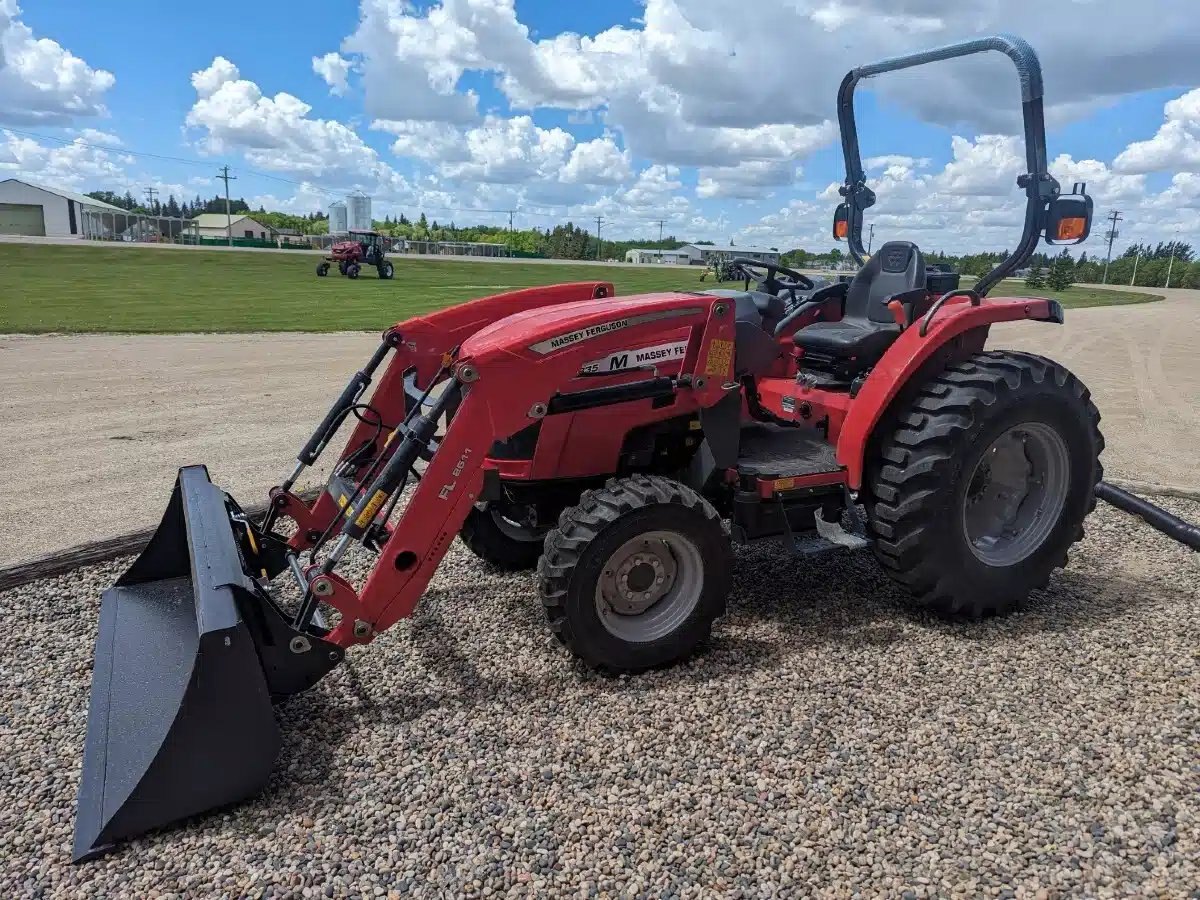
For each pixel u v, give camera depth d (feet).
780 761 8.69
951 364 12.01
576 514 10.01
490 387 9.48
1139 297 134.62
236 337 44.91
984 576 11.66
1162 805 7.96
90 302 62.18
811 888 7.00
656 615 10.64
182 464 19.74
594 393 10.44
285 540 12.14
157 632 10.13
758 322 12.98
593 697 9.98
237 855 7.45
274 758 8.09
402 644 11.31
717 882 7.08
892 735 9.13
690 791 8.25
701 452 11.48
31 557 13.56
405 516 9.30
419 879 7.14
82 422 24.17
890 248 14.02
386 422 13.10
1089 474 12.33
